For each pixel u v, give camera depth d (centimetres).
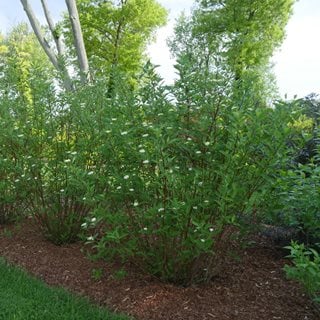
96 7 1599
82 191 452
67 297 355
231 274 396
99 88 481
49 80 509
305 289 304
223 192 306
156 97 361
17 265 438
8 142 483
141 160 343
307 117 603
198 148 350
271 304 340
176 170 336
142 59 1709
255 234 489
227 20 1788
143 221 348
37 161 474
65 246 486
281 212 426
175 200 308
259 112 310
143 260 374
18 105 507
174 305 336
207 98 352
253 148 327
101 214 345
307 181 384
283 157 337
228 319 315
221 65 358
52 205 484
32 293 366
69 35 1470
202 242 314
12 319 319
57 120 482
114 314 323
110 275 394
